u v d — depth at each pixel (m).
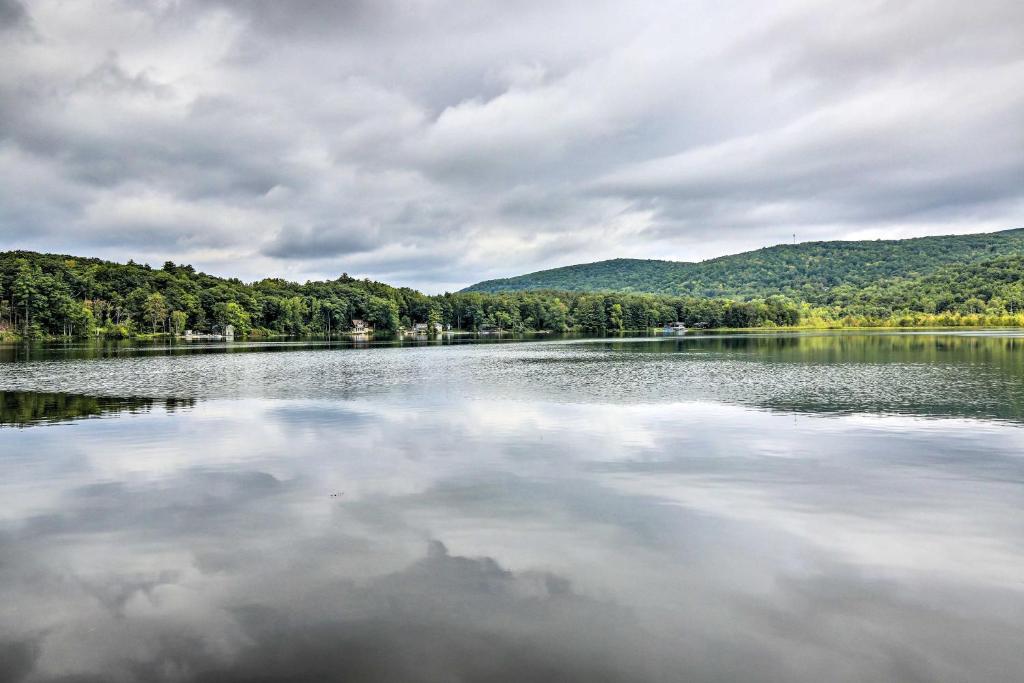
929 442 21.19
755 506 14.36
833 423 24.81
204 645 8.69
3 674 8.05
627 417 26.72
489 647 8.55
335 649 8.55
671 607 9.62
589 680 7.81
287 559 11.52
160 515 14.05
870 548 11.89
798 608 9.59
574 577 10.68
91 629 9.16
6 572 11.10
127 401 33.19
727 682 7.77
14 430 24.58
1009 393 33.44
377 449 20.70
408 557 11.55
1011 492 15.38
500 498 15.02
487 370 53.91
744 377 44.19
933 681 7.79
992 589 10.20
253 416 27.83
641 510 14.09
